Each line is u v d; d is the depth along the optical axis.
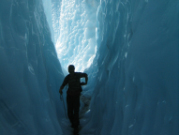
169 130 1.13
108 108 2.43
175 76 1.13
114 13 3.37
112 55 2.99
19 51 1.96
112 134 1.97
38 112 1.93
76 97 2.77
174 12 1.21
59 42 10.95
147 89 1.41
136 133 1.45
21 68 1.90
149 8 1.51
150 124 1.32
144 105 1.44
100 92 3.13
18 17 2.15
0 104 1.64
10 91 1.73
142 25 1.57
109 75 2.74
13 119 1.64
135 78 1.63
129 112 1.67
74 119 2.74
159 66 1.28
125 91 1.82
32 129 1.70
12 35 1.95
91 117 3.17
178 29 1.15
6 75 1.75
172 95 1.15
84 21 8.53
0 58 1.75
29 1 2.90
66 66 9.12
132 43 1.74
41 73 2.45
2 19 1.89
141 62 1.50
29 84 1.96
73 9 9.51
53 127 1.95
